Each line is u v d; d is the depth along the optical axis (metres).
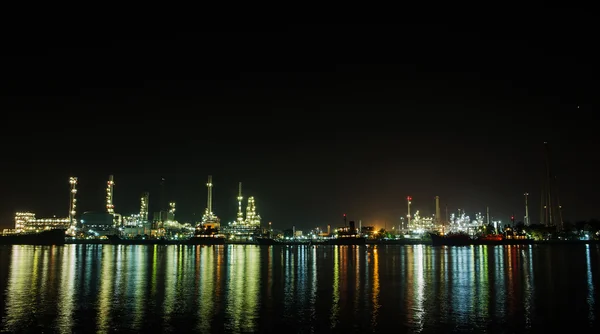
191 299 49.38
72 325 37.53
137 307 44.75
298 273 77.50
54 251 159.88
